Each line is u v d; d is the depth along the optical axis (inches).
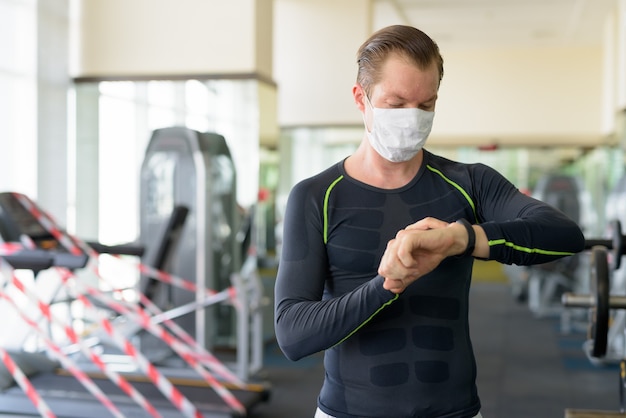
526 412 187.2
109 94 271.1
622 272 231.1
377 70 52.8
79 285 185.0
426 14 433.1
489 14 432.8
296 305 54.2
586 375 225.0
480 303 370.3
